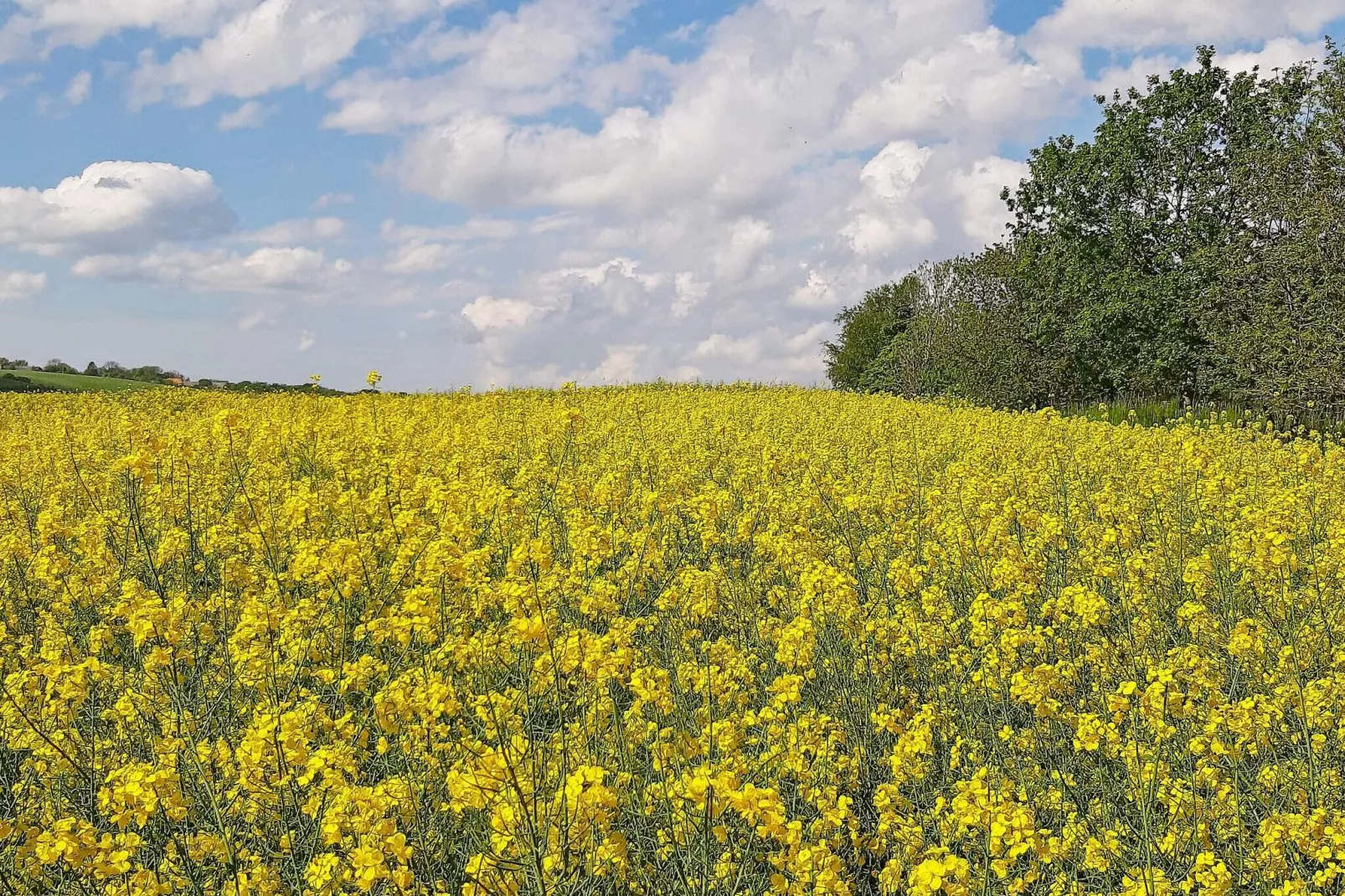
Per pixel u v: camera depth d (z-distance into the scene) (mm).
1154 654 5438
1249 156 25312
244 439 10289
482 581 5305
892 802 3994
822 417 17641
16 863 3539
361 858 3045
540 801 3166
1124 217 31984
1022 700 4555
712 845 3598
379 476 9023
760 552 7004
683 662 5066
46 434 11945
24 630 6012
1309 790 4098
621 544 7020
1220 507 7879
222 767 3725
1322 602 5789
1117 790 4152
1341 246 21422
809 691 5191
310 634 5027
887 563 6809
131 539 6738
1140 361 31391
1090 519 8188
